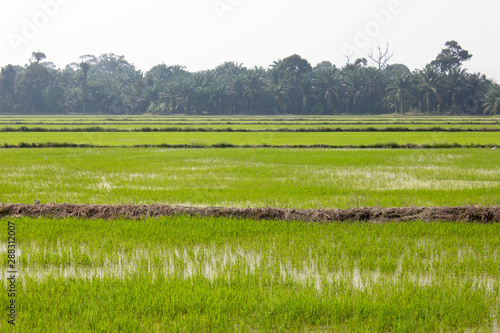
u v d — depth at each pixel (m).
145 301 6.04
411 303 6.05
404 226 9.71
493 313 5.98
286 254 8.09
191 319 5.59
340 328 5.57
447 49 103.75
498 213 10.49
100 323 5.50
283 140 34.09
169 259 7.93
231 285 6.73
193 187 14.91
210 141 33.06
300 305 5.94
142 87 111.69
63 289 6.44
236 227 9.57
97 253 8.15
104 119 73.88
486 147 29.34
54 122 62.06
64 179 16.52
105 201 12.56
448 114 93.00
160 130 44.44
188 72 129.50
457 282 6.80
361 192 13.77
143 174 17.84
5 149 28.56
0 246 8.66
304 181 16.09
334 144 30.69
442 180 16.41
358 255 8.12
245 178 16.80
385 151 26.81
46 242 8.84
